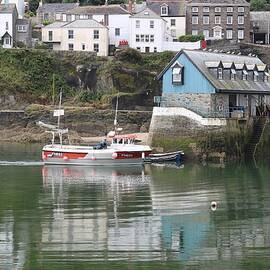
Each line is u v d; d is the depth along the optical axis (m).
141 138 172.25
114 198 95.00
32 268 61.69
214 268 61.97
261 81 162.25
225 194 98.50
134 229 75.25
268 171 126.19
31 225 76.88
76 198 94.88
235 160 145.00
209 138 142.50
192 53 149.25
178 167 133.75
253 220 80.00
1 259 64.06
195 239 71.12
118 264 62.81
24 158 149.75
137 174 122.75
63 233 73.31
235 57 163.75
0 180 113.94
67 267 62.00
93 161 136.75
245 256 65.25
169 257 64.81
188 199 94.19
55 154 138.25
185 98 147.88
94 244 68.94
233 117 145.75
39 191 101.50
